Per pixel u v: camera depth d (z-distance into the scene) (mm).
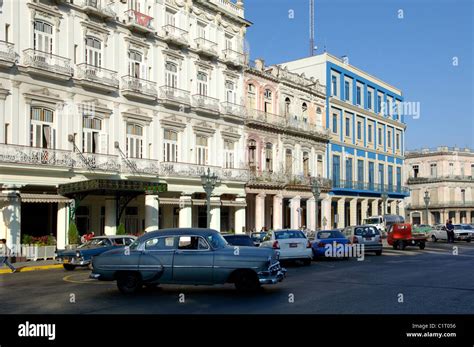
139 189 25859
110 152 29953
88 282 16125
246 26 41812
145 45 32562
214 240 13281
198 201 35125
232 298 12250
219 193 37125
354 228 27062
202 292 13344
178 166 33531
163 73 33781
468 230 42781
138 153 31906
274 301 11734
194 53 36375
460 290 13273
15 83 25391
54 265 22453
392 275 16844
